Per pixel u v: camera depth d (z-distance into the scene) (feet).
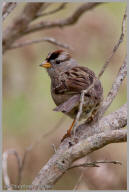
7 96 45.01
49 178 20.33
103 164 36.52
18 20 34.40
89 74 27.43
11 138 42.47
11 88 45.50
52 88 29.99
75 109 26.30
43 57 46.91
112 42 47.42
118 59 46.24
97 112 24.84
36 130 43.34
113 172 36.96
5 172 25.94
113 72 45.50
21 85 45.85
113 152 39.19
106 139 19.53
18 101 44.93
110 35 47.78
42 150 41.19
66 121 43.06
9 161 40.34
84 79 26.61
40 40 34.99
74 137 22.63
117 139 19.38
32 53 47.09
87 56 46.85
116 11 49.14
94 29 47.73
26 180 39.63
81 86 26.22
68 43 47.09
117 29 48.03
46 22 35.86
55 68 31.22
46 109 45.01
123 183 36.58
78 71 27.48
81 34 47.60
